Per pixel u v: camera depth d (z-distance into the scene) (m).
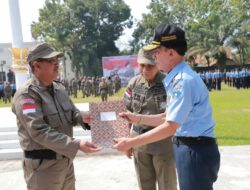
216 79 31.62
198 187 2.76
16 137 8.50
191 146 2.76
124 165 6.98
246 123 11.53
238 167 6.48
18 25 12.00
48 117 3.08
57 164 3.11
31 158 3.09
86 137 8.37
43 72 3.07
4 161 7.86
